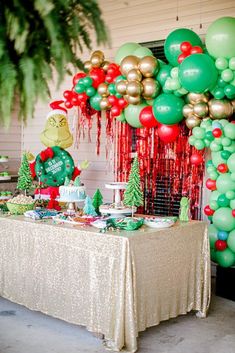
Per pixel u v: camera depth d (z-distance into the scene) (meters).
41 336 3.52
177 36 4.53
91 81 5.20
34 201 4.39
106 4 6.20
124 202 3.84
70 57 1.52
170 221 3.64
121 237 3.17
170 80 4.50
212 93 4.34
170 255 3.58
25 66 1.42
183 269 3.74
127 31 6.04
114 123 5.96
